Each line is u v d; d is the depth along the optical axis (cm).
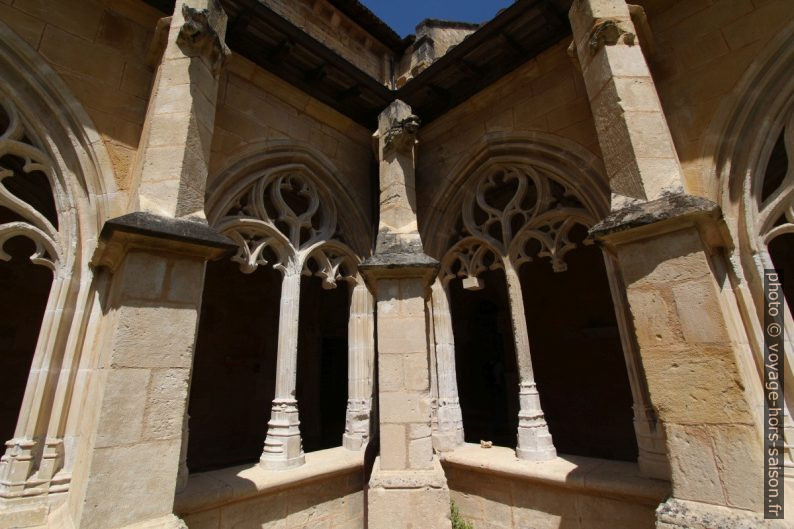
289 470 377
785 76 316
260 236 454
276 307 870
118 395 229
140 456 230
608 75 322
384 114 472
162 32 366
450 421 462
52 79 336
